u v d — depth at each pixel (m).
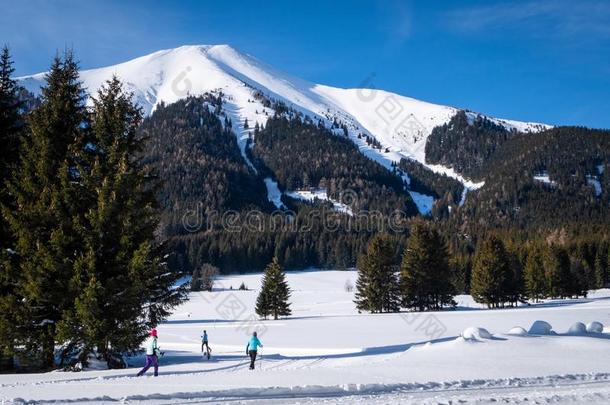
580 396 11.76
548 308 64.12
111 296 20.00
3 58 23.08
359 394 12.10
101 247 20.75
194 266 139.88
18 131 23.12
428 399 11.30
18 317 19.55
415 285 71.31
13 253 20.92
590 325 25.48
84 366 20.45
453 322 48.28
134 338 20.59
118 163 21.92
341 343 34.75
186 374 16.81
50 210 20.39
